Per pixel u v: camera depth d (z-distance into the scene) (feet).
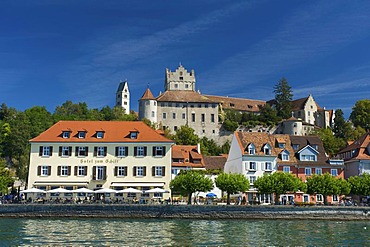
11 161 467.11
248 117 607.37
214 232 171.94
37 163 279.28
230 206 228.43
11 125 528.63
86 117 615.57
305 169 320.09
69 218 226.58
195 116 572.51
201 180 248.93
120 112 630.74
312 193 265.95
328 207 232.32
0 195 288.51
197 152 353.72
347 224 211.61
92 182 278.05
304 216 229.66
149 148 283.59
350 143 385.70
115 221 213.87
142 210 228.22
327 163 325.01
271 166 316.19
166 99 570.05
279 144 333.21
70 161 280.51
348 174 340.80
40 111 643.04
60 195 274.57
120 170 280.92
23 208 228.84
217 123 575.79
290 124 583.58
